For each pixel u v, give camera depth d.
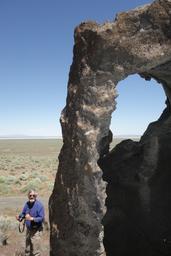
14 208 22.94
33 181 33.69
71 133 9.27
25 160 69.25
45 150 115.62
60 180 9.50
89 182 8.89
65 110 9.67
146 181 14.00
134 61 9.10
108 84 9.12
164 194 14.20
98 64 9.04
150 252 13.43
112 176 14.67
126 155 14.48
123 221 14.33
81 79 9.16
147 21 9.05
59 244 9.58
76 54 9.62
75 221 9.21
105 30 9.01
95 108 8.99
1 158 75.06
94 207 8.98
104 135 9.24
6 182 36.03
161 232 13.77
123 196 14.56
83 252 9.23
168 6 9.02
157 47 9.10
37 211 12.05
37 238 12.03
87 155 8.88
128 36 9.04
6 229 16.77
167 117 13.96
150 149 13.71
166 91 12.61
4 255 13.69
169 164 14.09
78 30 9.52
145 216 14.21
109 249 13.44
